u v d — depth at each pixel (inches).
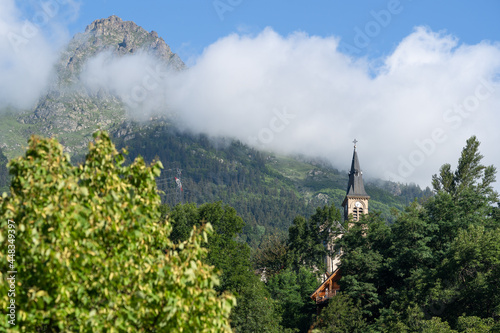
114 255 637.3
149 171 687.1
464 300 2038.6
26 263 595.2
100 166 671.1
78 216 601.9
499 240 2170.3
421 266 2527.1
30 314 573.0
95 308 616.1
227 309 652.7
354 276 2642.7
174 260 653.3
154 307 630.5
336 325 2391.7
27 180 608.4
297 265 4645.7
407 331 1982.0
